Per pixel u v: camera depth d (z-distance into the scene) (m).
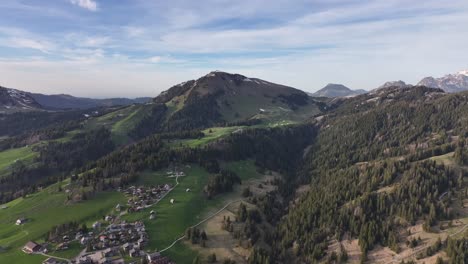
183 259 149.00
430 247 134.88
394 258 137.88
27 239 163.88
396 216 160.12
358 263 141.62
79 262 139.25
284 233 175.12
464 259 123.62
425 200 161.38
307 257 152.75
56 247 153.00
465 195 163.38
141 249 151.50
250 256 149.62
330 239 161.38
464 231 141.12
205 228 175.75
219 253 154.75
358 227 159.25
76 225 169.12
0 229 179.12
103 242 154.62
